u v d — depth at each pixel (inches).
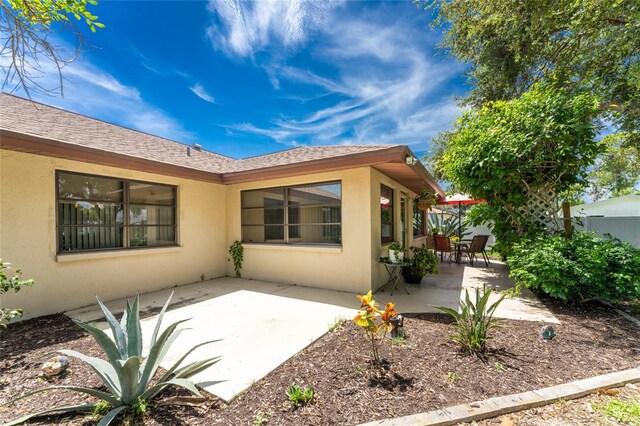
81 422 76.5
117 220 217.6
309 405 83.0
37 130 181.0
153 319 164.6
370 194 216.5
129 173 220.7
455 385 91.3
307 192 252.1
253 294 219.5
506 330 135.3
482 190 228.7
